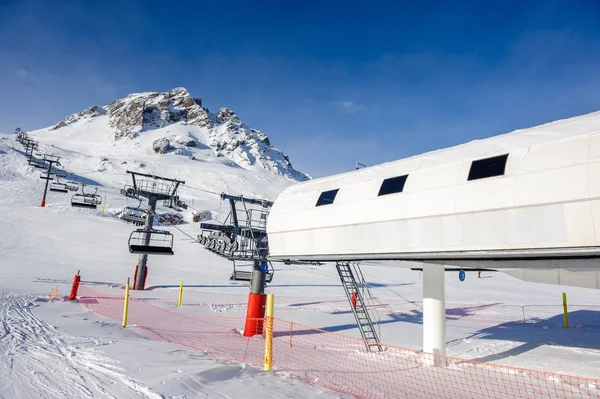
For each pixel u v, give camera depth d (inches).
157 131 7632.9
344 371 314.8
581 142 266.8
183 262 1507.1
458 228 308.3
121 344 329.1
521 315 768.9
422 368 346.9
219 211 2787.9
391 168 398.0
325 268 1664.6
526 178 279.1
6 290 701.9
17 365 249.3
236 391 226.5
